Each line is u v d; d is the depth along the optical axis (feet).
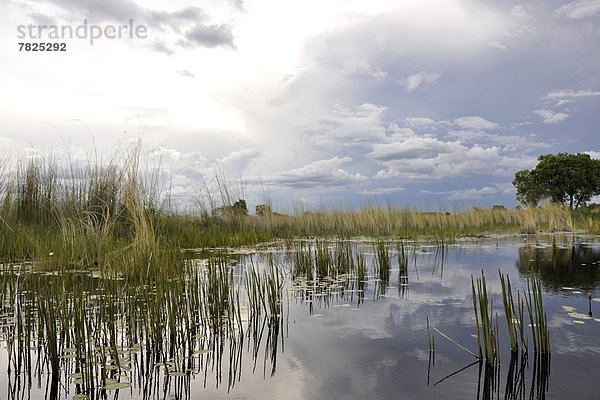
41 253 23.26
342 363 10.57
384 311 15.61
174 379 9.71
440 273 23.70
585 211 82.43
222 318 14.74
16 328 13.56
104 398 8.72
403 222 60.70
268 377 9.76
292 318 14.85
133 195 23.06
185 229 37.06
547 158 114.01
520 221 66.08
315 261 26.30
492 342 11.07
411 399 8.52
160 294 14.83
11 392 9.09
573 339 12.01
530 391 8.82
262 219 53.72
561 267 24.66
